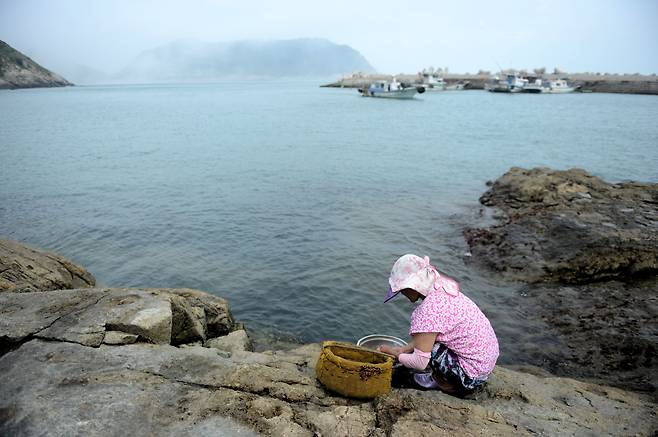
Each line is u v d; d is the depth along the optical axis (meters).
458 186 18.80
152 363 4.41
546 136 34.69
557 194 14.83
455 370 4.19
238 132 36.81
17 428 3.43
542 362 7.05
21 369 4.19
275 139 32.41
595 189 15.25
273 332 8.23
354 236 12.83
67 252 11.88
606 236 10.66
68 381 4.02
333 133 35.94
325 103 77.56
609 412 4.51
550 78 121.38
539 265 10.10
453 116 52.22
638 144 30.42
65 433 3.38
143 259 11.39
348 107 67.25
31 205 15.89
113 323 4.99
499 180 17.53
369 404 4.11
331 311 8.90
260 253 11.66
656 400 5.57
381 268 10.70
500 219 13.97
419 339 4.07
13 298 5.64
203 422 3.61
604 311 8.23
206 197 16.84
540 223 12.26
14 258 7.81
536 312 8.56
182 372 4.30
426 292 4.11
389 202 16.33
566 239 10.98
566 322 8.08
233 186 18.47
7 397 3.79
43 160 24.38
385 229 13.42
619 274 9.51
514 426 3.90
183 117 52.41
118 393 3.88
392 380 4.48
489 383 4.79
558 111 58.84
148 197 16.88
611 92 106.44
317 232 13.15
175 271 10.67
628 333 7.42
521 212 13.94
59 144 30.27
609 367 6.75
